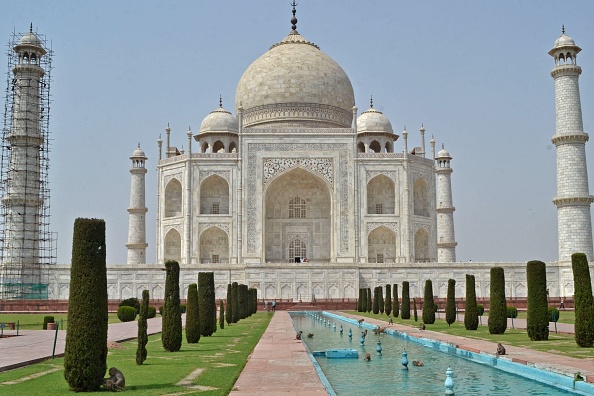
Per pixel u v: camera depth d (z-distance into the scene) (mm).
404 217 116438
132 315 73375
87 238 24969
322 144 118062
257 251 114688
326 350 38125
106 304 25016
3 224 101312
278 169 117188
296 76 130625
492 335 47781
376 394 25438
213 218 115562
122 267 101750
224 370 28719
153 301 97812
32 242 101125
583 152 98375
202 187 120938
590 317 38594
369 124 129250
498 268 49719
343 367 33344
